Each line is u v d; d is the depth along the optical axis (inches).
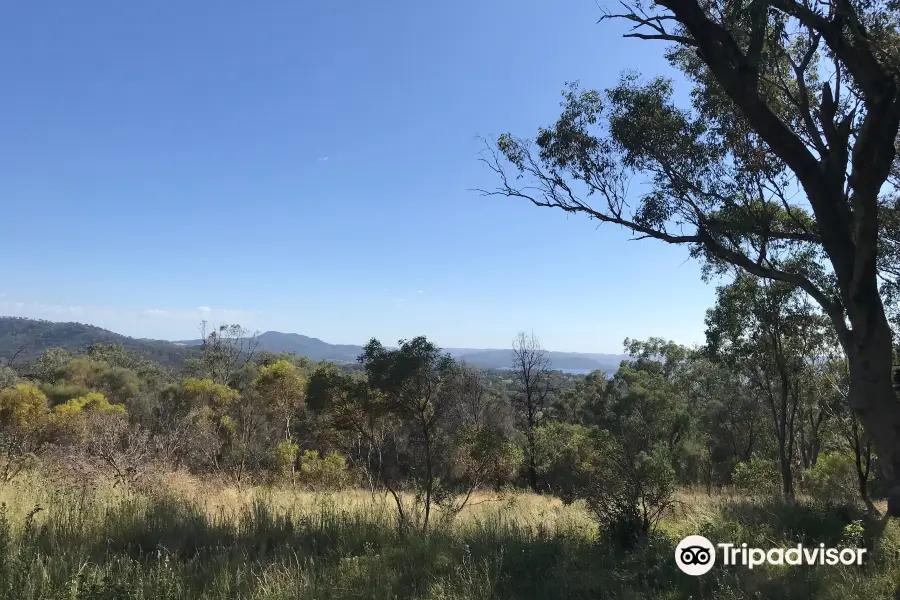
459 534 273.1
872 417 293.4
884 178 283.4
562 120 426.9
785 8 290.5
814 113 398.0
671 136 400.5
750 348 605.0
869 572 196.1
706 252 487.8
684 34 380.2
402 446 399.9
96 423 647.1
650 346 1530.5
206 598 177.9
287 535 273.0
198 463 660.7
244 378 1574.8
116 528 257.8
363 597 187.8
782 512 306.3
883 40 305.7
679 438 1047.0
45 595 167.2
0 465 432.1
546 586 198.7
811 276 514.3
